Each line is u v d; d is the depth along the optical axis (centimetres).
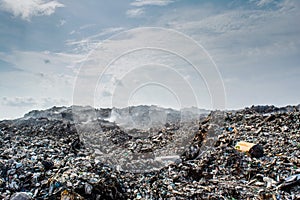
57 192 980
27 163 1234
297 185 1202
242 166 1470
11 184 1059
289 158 1484
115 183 1152
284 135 1892
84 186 1012
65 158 1448
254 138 1861
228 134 1953
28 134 2186
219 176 1415
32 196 991
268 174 1360
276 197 1129
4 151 1462
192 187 1271
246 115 2433
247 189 1233
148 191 1220
